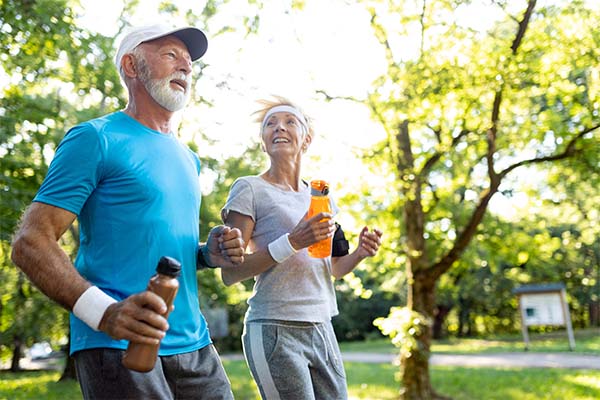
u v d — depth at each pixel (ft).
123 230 7.63
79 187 7.26
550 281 113.50
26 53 28.48
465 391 40.19
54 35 28.07
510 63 27.27
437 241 40.55
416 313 32.04
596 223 49.32
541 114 30.91
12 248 6.88
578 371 49.14
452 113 31.48
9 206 28.35
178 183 8.25
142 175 7.78
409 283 35.60
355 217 33.88
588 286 117.08
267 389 10.47
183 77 8.52
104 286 7.53
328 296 11.19
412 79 27.71
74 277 6.50
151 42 8.43
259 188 10.93
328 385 11.01
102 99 35.45
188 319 8.23
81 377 7.57
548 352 75.56
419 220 35.37
